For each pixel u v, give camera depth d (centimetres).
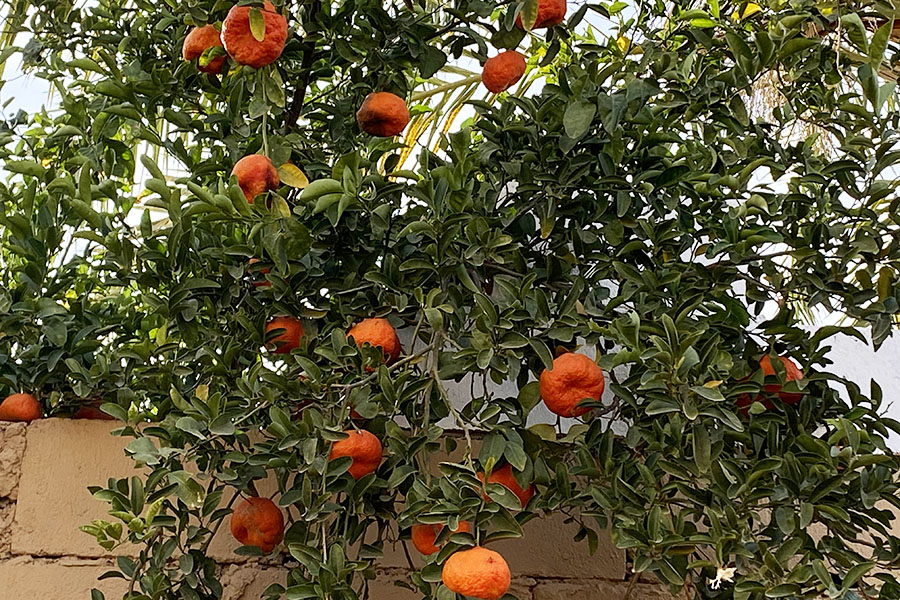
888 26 172
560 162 185
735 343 186
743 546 158
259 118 199
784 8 188
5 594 198
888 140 177
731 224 180
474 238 171
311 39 197
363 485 163
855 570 147
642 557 151
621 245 193
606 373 232
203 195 162
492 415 157
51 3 210
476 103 196
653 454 163
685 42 201
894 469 168
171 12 206
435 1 215
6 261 229
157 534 176
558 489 167
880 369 265
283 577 205
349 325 187
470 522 156
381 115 193
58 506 205
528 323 166
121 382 206
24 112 221
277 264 169
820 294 181
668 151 196
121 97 196
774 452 169
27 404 211
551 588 209
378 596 203
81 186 174
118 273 190
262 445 168
